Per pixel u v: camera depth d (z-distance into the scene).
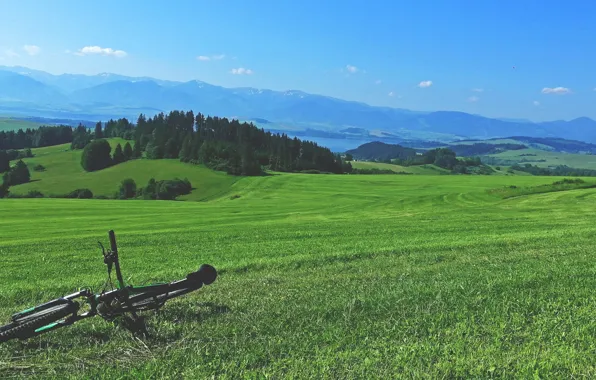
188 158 145.12
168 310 7.28
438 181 109.44
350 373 5.02
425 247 15.88
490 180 106.88
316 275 10.98
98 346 5.97
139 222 43.91
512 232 23.36
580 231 20.03
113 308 5.89
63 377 5.14
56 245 24.39
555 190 65.44
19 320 5.88
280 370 5.16
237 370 5.20
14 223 44.34
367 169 179.38
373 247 17.06
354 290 8.62
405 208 59.34
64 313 5.71
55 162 152.75
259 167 132.00
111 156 154.12
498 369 5.04
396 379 4.89
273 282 10.09
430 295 7.91
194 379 4.97
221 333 6.28
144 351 5.79
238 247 20.42
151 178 122.81
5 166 138.75
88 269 15.64
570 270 9.91
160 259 17.11
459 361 5.22
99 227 39.16
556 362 5.14
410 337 6.05
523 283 8.60
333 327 6.44
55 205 69.50
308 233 25.91
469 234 23.09
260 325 6.56
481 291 8.09
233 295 8.45
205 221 43.56
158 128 176.25
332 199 83.25
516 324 6.42
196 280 6.62
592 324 6.29
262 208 64.19
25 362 5.54
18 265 17.36
